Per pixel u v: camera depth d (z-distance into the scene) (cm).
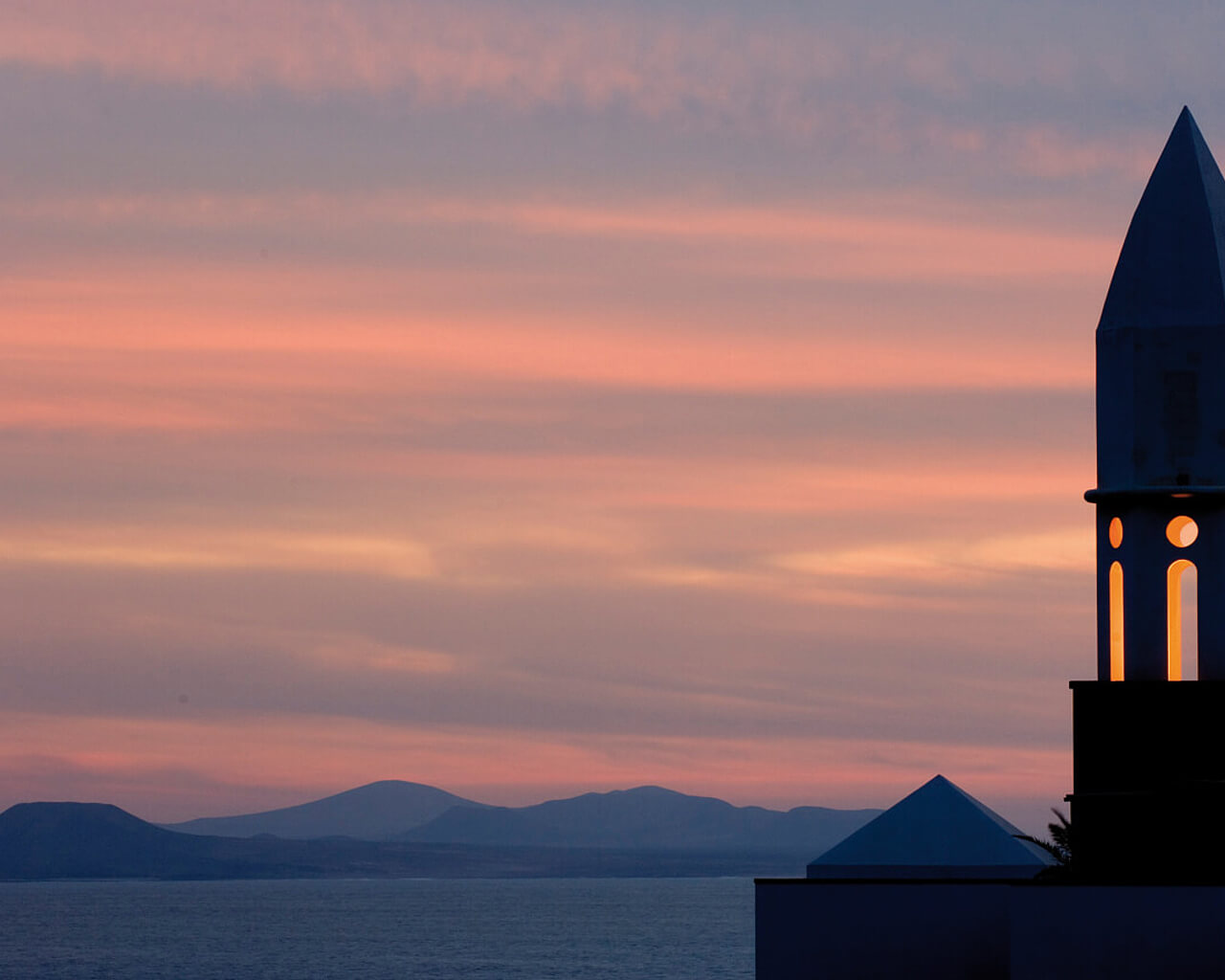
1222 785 4575
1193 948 4344
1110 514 4809
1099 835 4662
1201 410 4697
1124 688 4675
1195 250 4772
